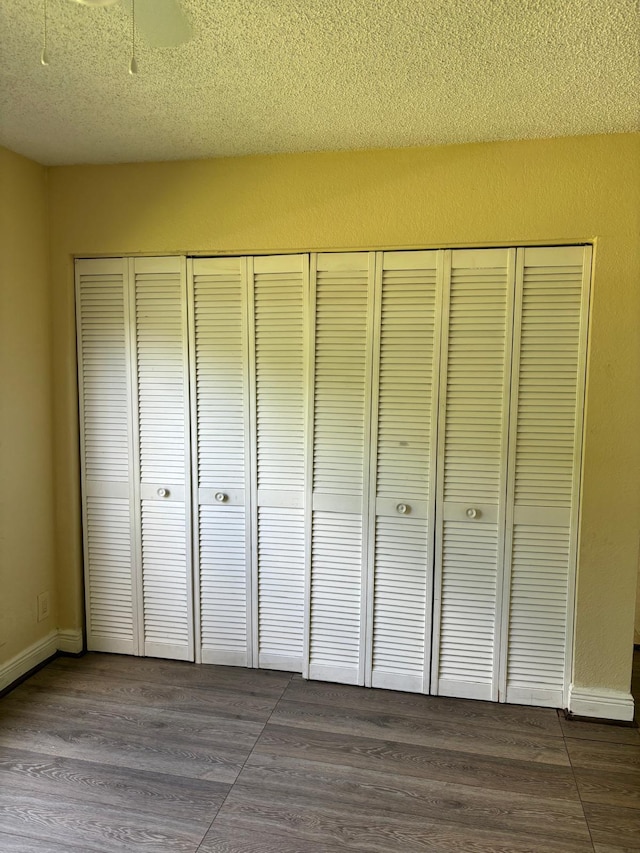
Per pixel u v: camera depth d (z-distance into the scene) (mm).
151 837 1568
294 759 1876
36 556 2393
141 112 1819
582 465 2062
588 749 1941
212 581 2426
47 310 2395
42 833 1579
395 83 1608
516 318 2066
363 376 2201
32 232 2291
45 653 2457
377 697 2246
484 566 2178
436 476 2176
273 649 2414
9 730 2010
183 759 1871
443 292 2107
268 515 2350
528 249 2043
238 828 1600
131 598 2500
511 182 2014
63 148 2131
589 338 2014
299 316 2236
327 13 1283
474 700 2229
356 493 2252
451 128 1908
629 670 2080
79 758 1873
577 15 1280
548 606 2141
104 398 2426
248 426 2322
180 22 1317
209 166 2217
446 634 2230
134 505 2443
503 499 2133
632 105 1727
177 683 2316
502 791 1745
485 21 1309
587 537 2066
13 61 1509
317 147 2090
